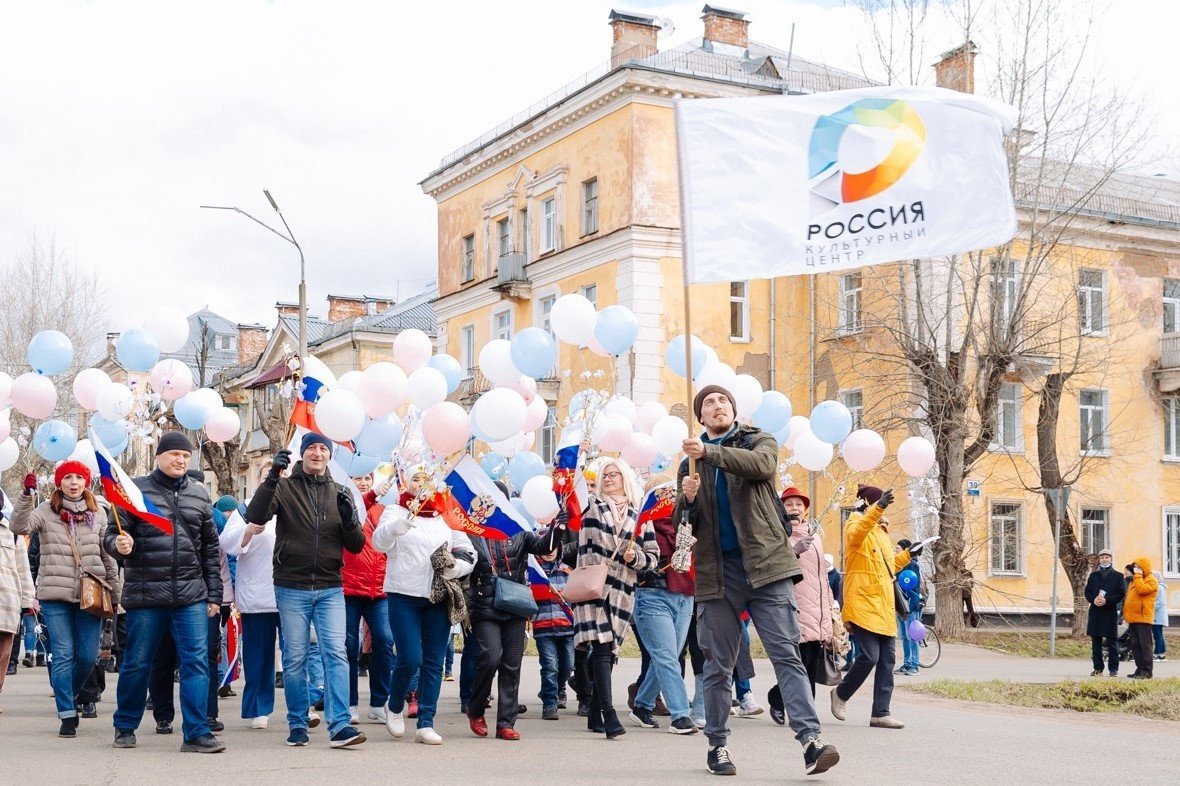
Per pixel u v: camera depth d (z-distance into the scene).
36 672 17.94
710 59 38.22
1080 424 37.28
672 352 12.64
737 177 8.52
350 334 55.25
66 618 10.41
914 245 8.41
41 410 13.07
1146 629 19.39
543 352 11.86
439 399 11.15
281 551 9.37
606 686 10.19
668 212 35.97
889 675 11.16
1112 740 10.52
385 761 8.76
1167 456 38.50
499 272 41.38
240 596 10.50
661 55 37.72
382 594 11.21
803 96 8.59
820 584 11.05
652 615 10.36
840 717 11.36
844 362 35.00
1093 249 37.06
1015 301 30.19
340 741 9.41
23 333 48.47
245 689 10.66
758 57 39.28
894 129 8.47
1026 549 35.66
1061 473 36.44
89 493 10.67
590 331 12.30
